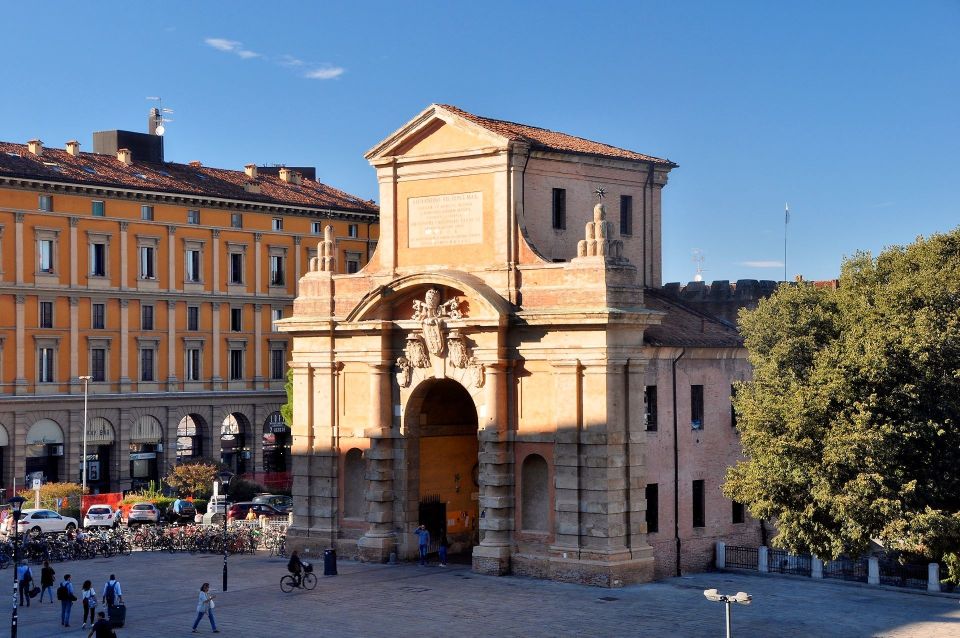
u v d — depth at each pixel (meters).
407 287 63.06
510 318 59.88
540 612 52.16
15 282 99.38
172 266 109.50
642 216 70.19
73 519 83.06
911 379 53.94
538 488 60.19
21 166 100.31
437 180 63.34
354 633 49.25
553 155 63.53
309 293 67.31
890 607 53.06
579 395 58.38
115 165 109.56
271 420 118.31
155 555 72.12
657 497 61.56
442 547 63.75
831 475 52.72
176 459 110.06
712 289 78.44
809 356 58.47
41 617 54.72
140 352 107.88
